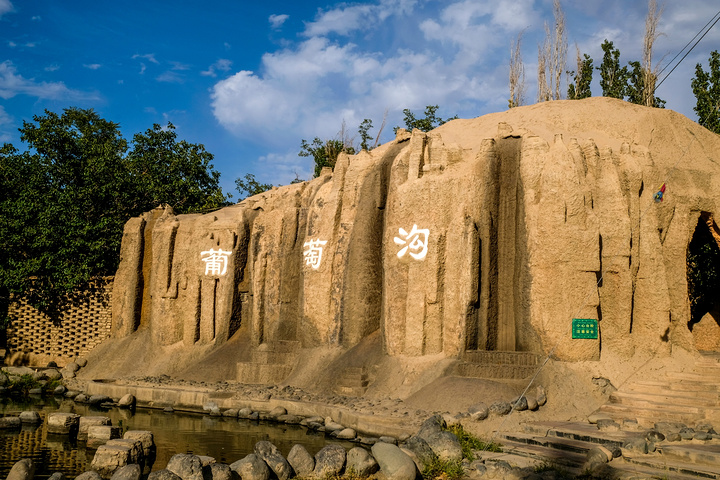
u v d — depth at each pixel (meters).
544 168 16.70
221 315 24.42
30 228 27.88
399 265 18.84
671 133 18.91
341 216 21.92
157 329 25.22
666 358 15.73
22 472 10.61
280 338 22.75
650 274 16.25
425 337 17.92
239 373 21.41
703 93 28.52
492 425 13.28
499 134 18.38
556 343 15.48
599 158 17.09
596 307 15.71
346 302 20.78
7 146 32.09
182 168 36.00
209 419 17.53
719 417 12.59
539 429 12.74
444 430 12.34
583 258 15.77
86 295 27.94
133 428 16.06
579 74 33.69
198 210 32.56
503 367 15.72
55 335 27.86
